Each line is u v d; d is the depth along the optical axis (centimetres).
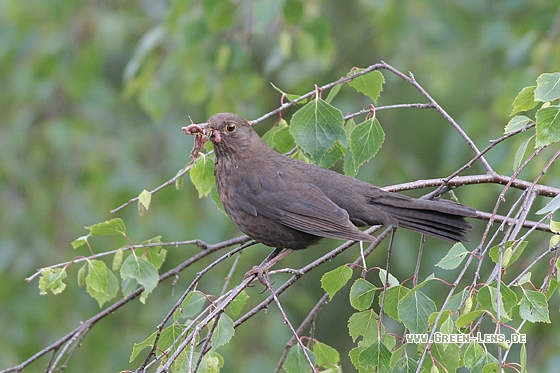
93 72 1264
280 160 820
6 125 1332
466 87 1353
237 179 807
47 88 1285
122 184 1263
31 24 1259
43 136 1320
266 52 1370
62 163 1332
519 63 1112
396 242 1255
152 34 1091
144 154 1341
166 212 1270
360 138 709
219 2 1038
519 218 608
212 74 1133
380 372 598
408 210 736
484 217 713
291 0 1032
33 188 1305
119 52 1419
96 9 1302
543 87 587
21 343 1227
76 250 1276
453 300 559
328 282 661
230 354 1245
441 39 1305
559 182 984
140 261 705
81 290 1280
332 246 1366
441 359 555
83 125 1312
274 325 1277
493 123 1131
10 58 1290
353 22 1416
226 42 1097
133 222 1255
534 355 1078
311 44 1122
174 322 653
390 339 625
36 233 1277
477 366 529
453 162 1150
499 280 523
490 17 1291
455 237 714
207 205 1280
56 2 1244
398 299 616
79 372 1240
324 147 704
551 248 570
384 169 1277
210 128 796
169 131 1338
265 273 726
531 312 542
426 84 1340
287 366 691
